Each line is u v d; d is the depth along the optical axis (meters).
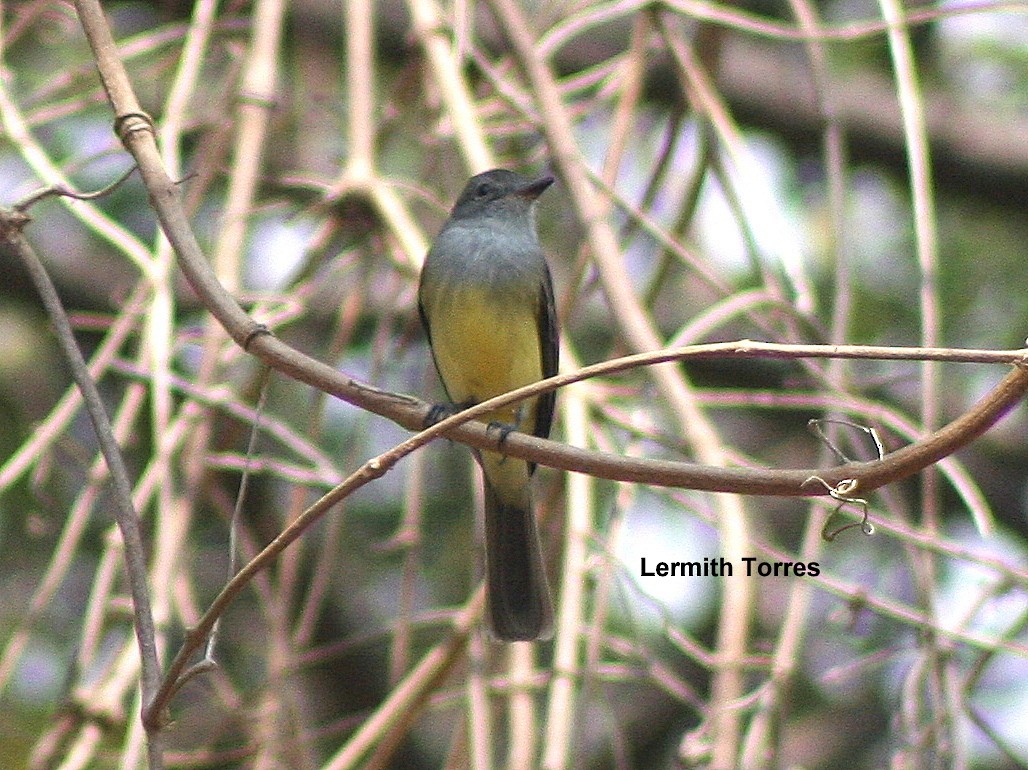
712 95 10.45
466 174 10.52
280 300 9.20
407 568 9.19
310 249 9.93
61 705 8.30
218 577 12.68
